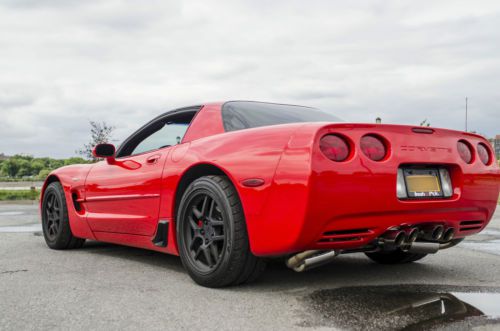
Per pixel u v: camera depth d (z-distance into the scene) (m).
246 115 3.03
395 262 3.45
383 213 2.45
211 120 3.08
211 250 2.71
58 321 2.10
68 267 3.38
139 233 3.44
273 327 2.00
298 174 2.28
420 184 2.64
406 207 2.50
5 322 2.09
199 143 2.95
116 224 3.66
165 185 3.09
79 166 4.30
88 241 4.96
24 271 3.23
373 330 1.94
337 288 2.68
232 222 2.56
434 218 2.67
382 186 2.41
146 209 3.31
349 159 2.35
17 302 2.42
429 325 1.98
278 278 2.95
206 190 2.72
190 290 2.65
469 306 2.27
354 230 2.44
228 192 2.61
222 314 2.19
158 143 3.45
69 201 4.24
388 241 2.58
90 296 2.53
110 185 3.71
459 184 2.78
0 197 20.25
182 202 2.89
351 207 2.34
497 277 3.00
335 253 2.50
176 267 3.37
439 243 2.95
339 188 2.30
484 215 3.00
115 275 3.08
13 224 7.00
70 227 4.26
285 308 2.28
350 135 2.38
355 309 2.24
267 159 2.43
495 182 3.00
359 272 3.16
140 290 2.66
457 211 2.79
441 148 2.71
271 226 2.40
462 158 2.83
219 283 2.66
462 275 3.06
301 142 2.32
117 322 2.08
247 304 2.35
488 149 3.04
